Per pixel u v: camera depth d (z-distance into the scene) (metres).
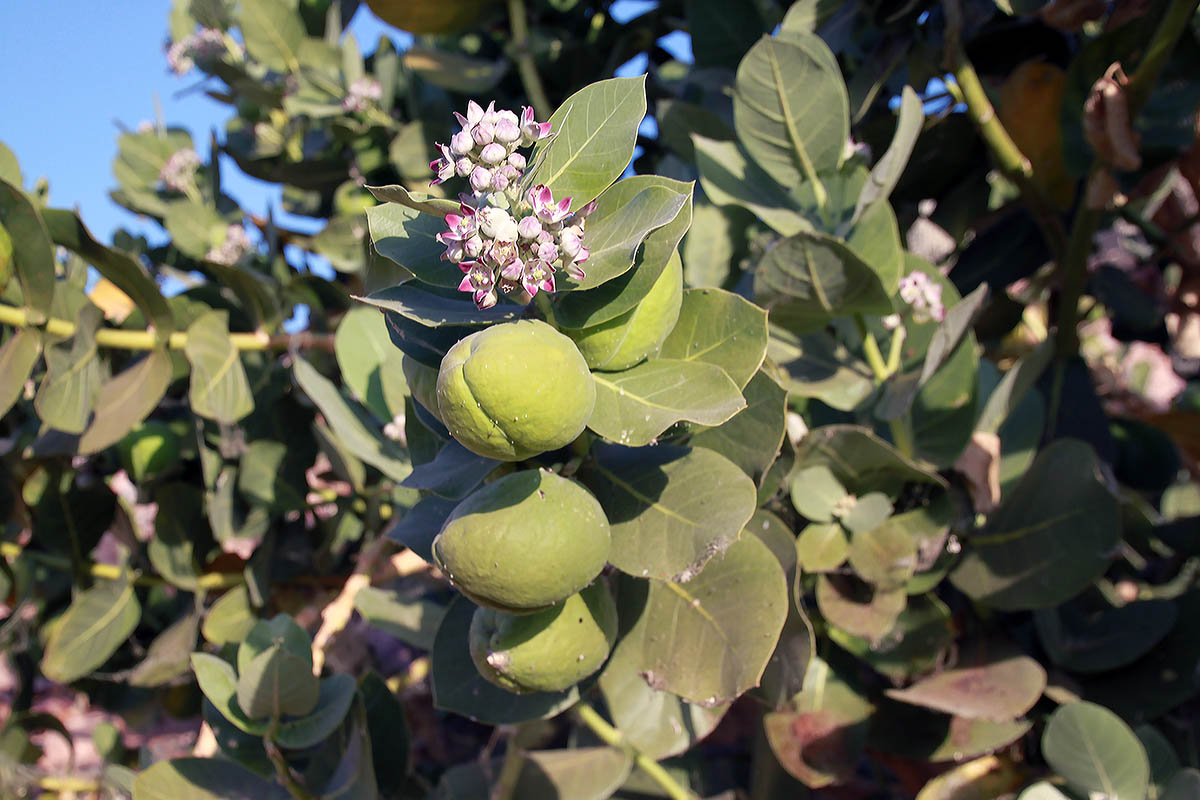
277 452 1.13
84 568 1.19
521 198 0.52
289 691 0.77
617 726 0.79
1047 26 1.05
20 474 1.19
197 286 1.14
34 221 0.84
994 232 1.14
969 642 0.91
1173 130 0.95
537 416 0.47
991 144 1.00
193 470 1.24
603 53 1.31
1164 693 0.90
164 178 1.35
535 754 0.92
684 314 0.60
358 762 0.77
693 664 0.61
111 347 0.99
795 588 0.64
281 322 1.10
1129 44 0.94
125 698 1.29
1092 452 0.84
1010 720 0.85
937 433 0.84
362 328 0.96
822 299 0.80
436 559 0.52
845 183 0.86
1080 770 0.76
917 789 1.02
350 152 1.31
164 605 1.28
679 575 0.55
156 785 0.77
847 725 0.88
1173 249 1.21
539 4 1.27
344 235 1.23
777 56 0.82
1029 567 0.85
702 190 1.03
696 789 1.03
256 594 1.09
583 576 0.52
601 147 0.54
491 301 0.51
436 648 0.71
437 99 1.31
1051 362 1.08
